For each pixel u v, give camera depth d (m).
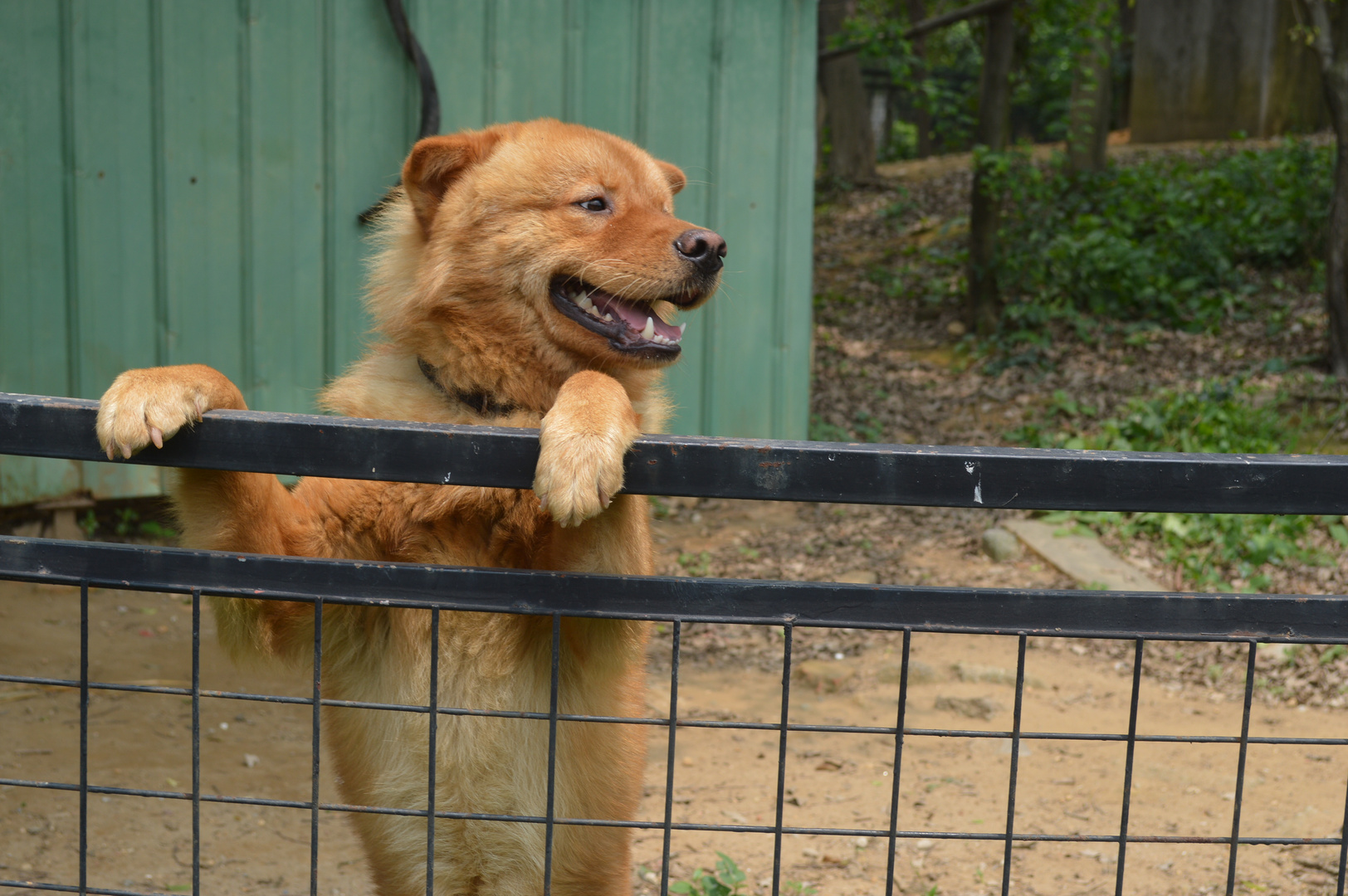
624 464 1.74
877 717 5.30
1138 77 19.62
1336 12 10.39
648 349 2.95
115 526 7.07
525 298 2.94
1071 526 7.63
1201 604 1.69
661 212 3.18
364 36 7.19
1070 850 4.07
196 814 1.77
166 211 6.89
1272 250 12.62
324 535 2.58
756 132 7.98
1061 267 12.47
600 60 7.63
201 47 6.86
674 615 1.72
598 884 2.83
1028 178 11.86
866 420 10.00
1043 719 5.29
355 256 7.36
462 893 2.74
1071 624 1.69
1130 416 9.35
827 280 15.14
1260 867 3.95
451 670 2.60
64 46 6.58
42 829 3.89
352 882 3.73
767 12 7.88
